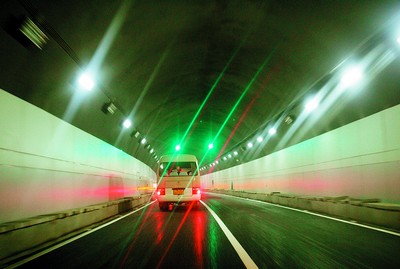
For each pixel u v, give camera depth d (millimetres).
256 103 24188
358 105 14609
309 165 21625
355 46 11727
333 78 14297
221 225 12914
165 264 6758
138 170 35531
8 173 9227
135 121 24625
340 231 10703
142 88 19125
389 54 10789
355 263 6496
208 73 20766
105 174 20500
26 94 10328
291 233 10531
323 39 12438
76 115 14586
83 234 11164
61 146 13242
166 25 13039
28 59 9383
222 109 29750
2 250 7355
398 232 10195
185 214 18266
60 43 9984
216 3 12438
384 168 13477
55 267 6664
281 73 17266
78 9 9227
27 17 8242
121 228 12672
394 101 12578
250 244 8773
